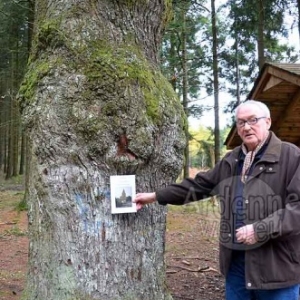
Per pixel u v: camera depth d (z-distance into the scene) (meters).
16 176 24.72
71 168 2.72
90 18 2.79
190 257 6.44
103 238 2.72
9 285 4.80
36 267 2.87
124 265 2.76
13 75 17.42
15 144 24.73
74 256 2.72
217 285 4.95
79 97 2.69
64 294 2.72
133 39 2.88
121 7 2.85
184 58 14.36
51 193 2.75
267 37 13.15
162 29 3.17
